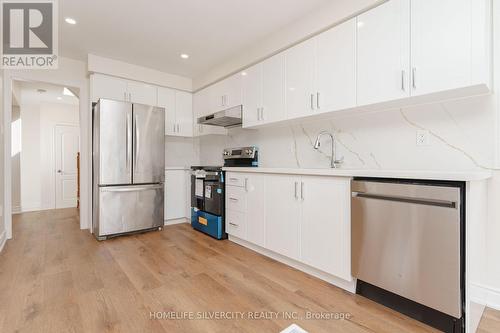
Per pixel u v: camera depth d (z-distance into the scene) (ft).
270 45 8.95
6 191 10.23
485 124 5.46
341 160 7.96
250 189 8.84
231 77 10.91
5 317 4.98
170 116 12.99
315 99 7.51
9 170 10.43
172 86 12.96
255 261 7.97
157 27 8.61
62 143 18.47
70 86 11.43
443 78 5.14
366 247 5.55
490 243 5.46
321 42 7.36
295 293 6.01
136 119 10.77
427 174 4.64
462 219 4.34
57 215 15.21
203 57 10.98
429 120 6.22
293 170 7.17
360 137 7.55
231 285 6.38
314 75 7.54
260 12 7.68
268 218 8.09
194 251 8.84
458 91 5.23
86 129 11.84
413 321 4.93
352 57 6.59
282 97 8.56
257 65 9.58
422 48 5.40
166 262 7.83
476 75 4.77
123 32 8.94
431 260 4.60
